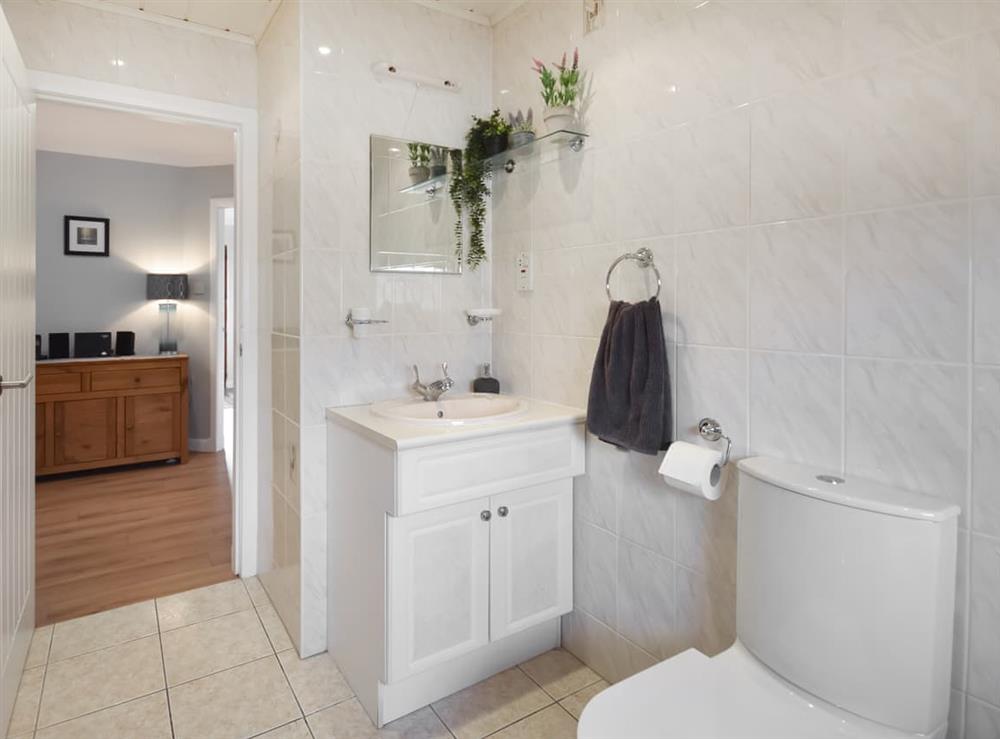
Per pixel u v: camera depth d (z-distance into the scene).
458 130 2.36
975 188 1.09
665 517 1.74
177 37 2.38
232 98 2.50
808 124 1.35
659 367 1.65
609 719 1.11
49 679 1.94
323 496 2.10
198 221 4.80
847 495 1.15
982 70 1.08
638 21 1.77
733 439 1.54
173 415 4.48
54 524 3.32
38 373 3.98
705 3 1.57
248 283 2.61
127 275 4.65
